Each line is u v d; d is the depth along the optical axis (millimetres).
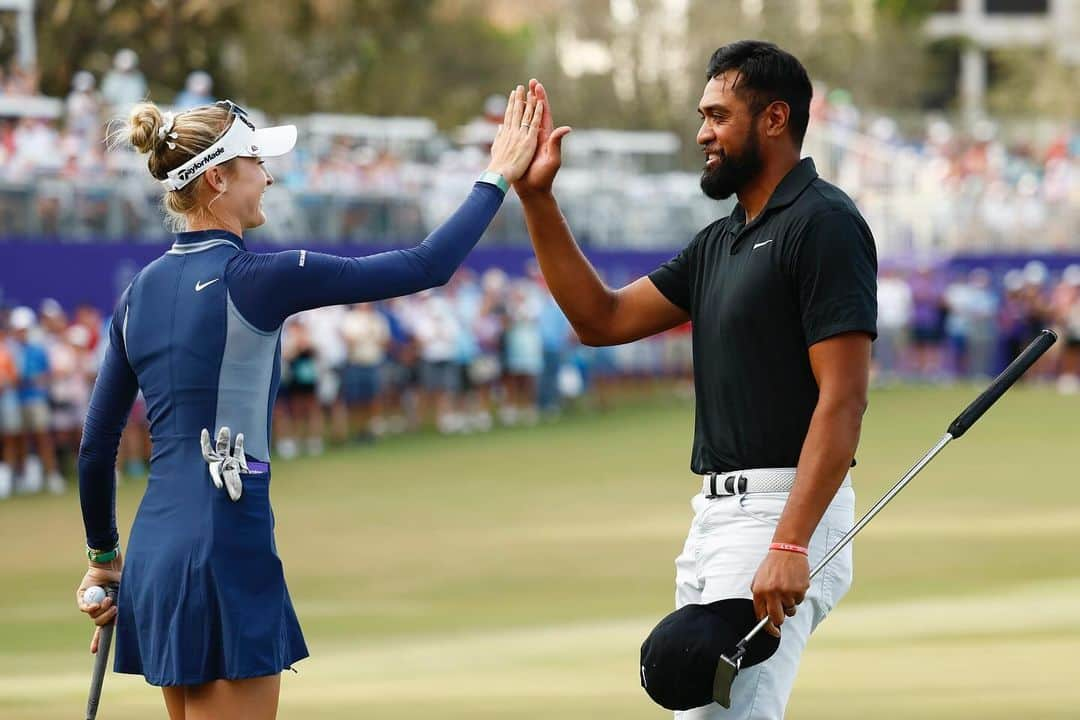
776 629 15578
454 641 31547
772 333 16188
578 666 28766
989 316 115312
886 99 180625
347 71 131375
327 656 30219
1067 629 31500
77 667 29641
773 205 16281
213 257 15273
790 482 16234
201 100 84188
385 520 51188
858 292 15672
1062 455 68375
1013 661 28469
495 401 95062
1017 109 192625
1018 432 79375
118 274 76000
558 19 163500
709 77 16750
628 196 107375
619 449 74625
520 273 99812
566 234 17844
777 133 16469
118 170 76750
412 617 34344
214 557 14797
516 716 24766
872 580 38062
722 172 16594
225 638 14711
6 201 72938
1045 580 37812
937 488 56844
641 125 162250
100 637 16203
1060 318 112938
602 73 163750
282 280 15062
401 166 94500
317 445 76125
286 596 15367
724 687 15445
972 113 155500
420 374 86000
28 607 36719
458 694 26469
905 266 122000
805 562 15430
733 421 16500
